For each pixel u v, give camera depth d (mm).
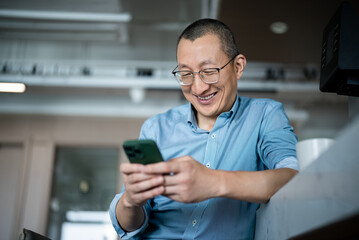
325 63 980
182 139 1166
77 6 4570
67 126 6156
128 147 732
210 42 1051
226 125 1118
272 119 1111
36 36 5074
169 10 4594
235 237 994
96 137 6121
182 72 1069
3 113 6066
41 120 6168
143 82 5098
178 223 1038
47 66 5172
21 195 5809
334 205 407
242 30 4234
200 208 1018
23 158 5984
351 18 905
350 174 367
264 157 1055
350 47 893
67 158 6176
